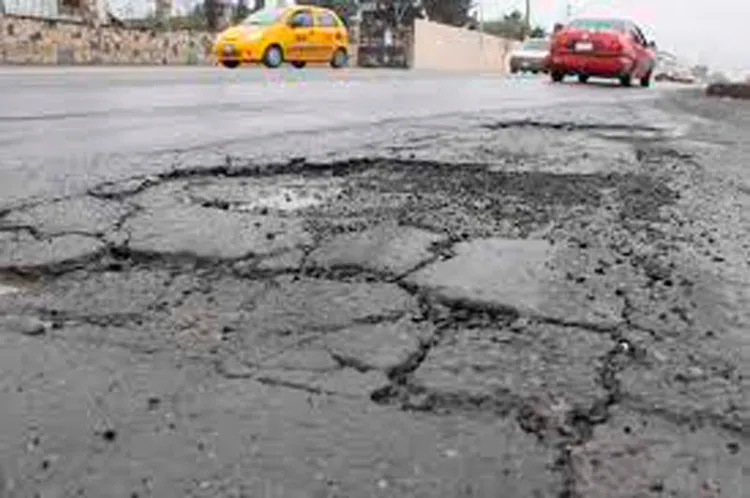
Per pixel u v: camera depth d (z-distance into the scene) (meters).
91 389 1.99
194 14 39.53
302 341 2.27
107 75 14.02
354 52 39.69
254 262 2.96
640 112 9.36
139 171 4.62
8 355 2.19
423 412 1.89
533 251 3.10
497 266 2.91
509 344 2.26
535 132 6.87
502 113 8.55
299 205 3.84
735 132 7.62
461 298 2.59
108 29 26.81
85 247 3.12
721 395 1.99
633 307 2.54
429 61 43.72
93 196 3.96
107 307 2.54
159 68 18.84
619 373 2.09
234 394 1.97
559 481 1.63
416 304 2.55
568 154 5.62
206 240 3.20
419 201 3.95
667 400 1.96
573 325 2.39
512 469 1.67
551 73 17.03
